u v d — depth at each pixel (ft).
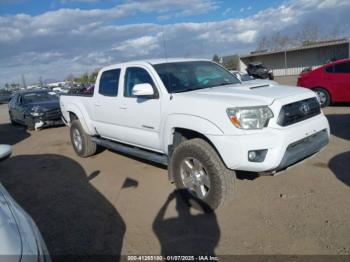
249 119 11.83
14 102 46.01
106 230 12.86
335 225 11.73
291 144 12.27
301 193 14.44
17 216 7.85
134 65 17.15
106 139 21.18
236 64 154.51
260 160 11.84
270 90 13.80
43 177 20.22
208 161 12.68
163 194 15.75
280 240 11.16
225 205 13.58
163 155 16.01
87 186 17.85
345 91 33.73
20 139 35.45
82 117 21.86
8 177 20.94
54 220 14.10
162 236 12.08
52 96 45.57
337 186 14.83
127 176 18.79
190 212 13.69
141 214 13.92
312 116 13.66
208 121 12.65
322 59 132.36
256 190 15.11
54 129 39.91
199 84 16.05
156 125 15.42
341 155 18.89
